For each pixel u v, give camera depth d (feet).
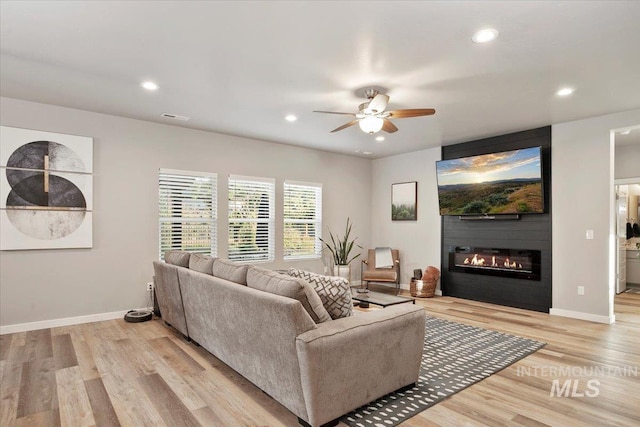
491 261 18.37
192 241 17.12
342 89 11.88
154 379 9.13
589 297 15.07
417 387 8.79
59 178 13.74
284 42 8.79
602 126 14.73
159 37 8.59
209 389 8.63
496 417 7.47
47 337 12.37
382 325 7.88
